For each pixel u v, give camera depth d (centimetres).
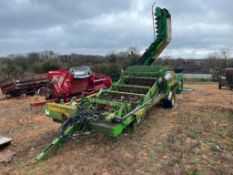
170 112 741
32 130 602
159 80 661
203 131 563
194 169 386
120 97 601
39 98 1079
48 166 403
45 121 681
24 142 519
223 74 1438
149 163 408
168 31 851
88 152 454
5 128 623
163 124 618
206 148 467
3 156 443
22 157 444
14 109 863
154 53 877
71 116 478
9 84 1146
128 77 722
